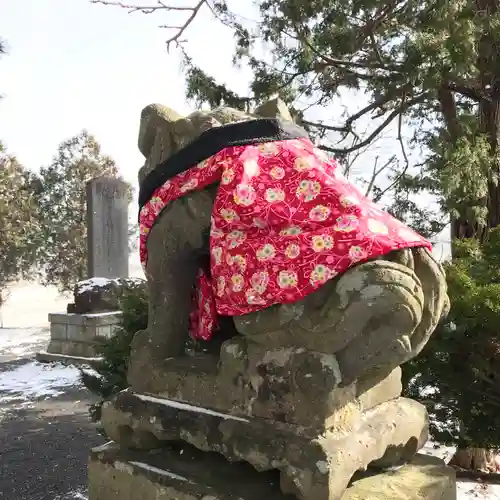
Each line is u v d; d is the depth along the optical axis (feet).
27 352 34.81
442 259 12.00
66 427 18.67
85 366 27.94
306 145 5.81
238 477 5.72
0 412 20.58
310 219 5.12
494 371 9.21
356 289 4.78
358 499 5.35
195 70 23.22
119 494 6.34
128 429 6.73
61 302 73.72
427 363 9.92
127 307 13.60
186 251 6.52
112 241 34.22
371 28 20.51
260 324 5.40
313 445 4.93
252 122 5.89
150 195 6.60
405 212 23.27
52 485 13.69
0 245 48.78
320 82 24.25
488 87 21.13
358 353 5.02
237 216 5.44
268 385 5.43
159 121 6.81
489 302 9.23
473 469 12.16
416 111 25.67
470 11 17.19
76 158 55.47
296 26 21.43
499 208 19.60
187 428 5.98
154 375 6.62
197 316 7.16
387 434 5.67
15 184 50.14
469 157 16.63
